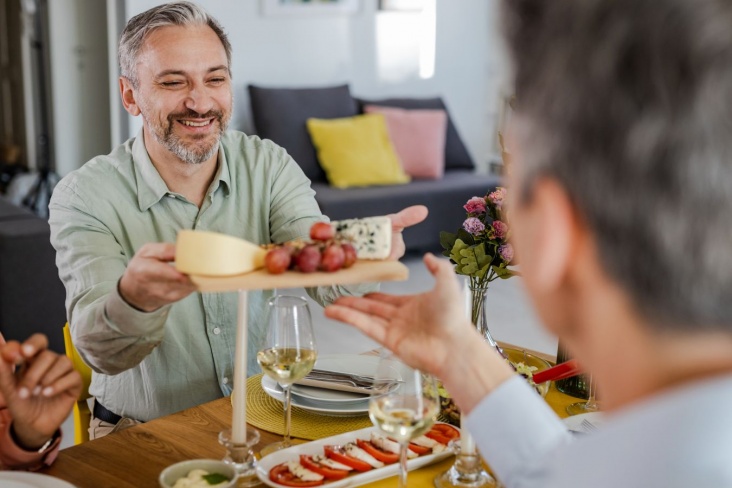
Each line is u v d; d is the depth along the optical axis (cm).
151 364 180
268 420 144
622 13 49
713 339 51
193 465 112
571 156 51
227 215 193
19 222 356
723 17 47
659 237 49
